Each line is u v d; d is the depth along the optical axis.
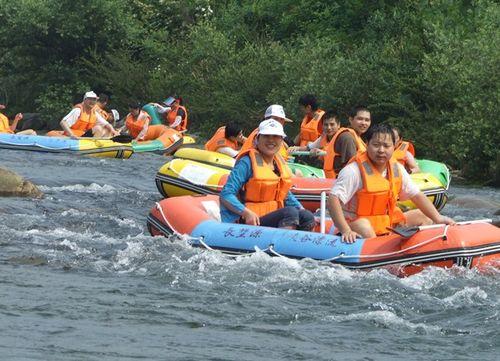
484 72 47.44
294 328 15.45
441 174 34.00
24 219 25.19
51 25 74.38
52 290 17.50
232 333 15.05
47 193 31.27
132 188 34.81
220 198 21.30
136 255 20.55
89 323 15.34
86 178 36.53
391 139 20.09
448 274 18.69
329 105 54.03
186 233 21.25
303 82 56.31
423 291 17.78
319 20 66.31
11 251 21.08
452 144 46.53
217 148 35.25
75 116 48.19
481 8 54.50
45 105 75.06
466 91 48.06
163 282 18.42
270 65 61.44
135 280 18.59
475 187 44.38
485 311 16.52
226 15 71.88
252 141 23.19
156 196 32.62
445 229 19.08
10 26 75.31
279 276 18.59
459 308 16.73
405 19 57.28
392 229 19.00
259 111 60.28
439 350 14.43
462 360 13.96
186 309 16.38
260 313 16.27
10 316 15.52
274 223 21.30
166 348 14.12
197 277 18.67
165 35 73.06
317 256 19.45
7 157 42.56
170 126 56.16
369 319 15.97
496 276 18.83
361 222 20.20
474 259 18.83
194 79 66.62
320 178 29.53
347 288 17.89
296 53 60.47
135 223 26.20
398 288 17.91
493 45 48.31
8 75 79.56
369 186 20.09
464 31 52.75
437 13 54.88
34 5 73.62
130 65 72.06
